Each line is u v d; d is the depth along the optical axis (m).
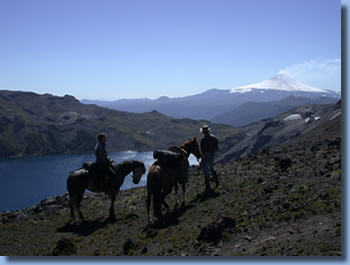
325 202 9.16
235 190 13.98
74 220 14.98
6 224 14.71
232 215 10.66
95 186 14.67
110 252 10.05
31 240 12.35
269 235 8.17
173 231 10.72
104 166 14.63
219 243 8.52
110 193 14.91
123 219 14.30
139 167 15.59
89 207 18.09
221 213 11.30
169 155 12.90
